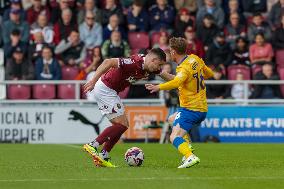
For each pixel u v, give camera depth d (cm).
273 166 3500
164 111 5791
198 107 3362
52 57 6059
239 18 6644
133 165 3456
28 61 6162
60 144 5553
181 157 4150
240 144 5481
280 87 5988
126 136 5788
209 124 5797
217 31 6469
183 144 3325
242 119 5800
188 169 3253
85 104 5812
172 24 6656
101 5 6738
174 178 2895
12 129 5753
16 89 5966
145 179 2864
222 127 5791
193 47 6281
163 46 6206
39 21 6384
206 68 3412
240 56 6312
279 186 2697
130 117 5788
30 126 5769
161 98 5806
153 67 3341
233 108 5806
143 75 3391
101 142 3381
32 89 5988
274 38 6475
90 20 6394
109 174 3048
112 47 6069
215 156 4247
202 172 3130
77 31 6391
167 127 5762
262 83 5816
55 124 5797
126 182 2780
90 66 5962
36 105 5806
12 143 5684
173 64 5769
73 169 3316
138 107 5791
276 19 6750
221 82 5756
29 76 6075
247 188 2628
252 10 6912
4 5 6806
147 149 4853
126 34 6488
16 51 6119
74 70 6138
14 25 6400
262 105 5825
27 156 4269
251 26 6531
